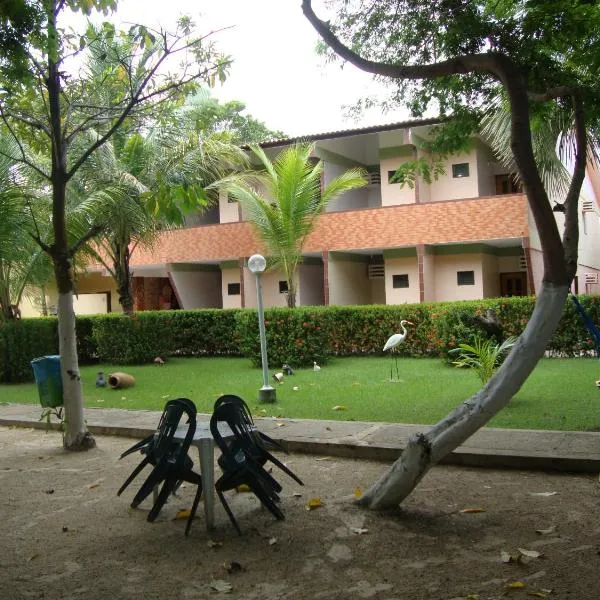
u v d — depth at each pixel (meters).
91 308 32.00
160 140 16.48
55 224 8.18
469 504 5.48
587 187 24.69
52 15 6.72
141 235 16.50
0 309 16.58
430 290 22.97
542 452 6.56
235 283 26.81
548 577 4.05
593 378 11.38
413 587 4.02
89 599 4.05
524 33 6.14
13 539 5.14
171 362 17.55
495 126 11.22
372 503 5.38
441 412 9.16
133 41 7.67
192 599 4.00
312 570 4.34
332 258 23.89
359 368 14.55
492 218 20.92
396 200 24.08
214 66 7.93
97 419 9.80
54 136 8.05
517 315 14.88
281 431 8.23
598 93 6.80
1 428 10.18
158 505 5.41
